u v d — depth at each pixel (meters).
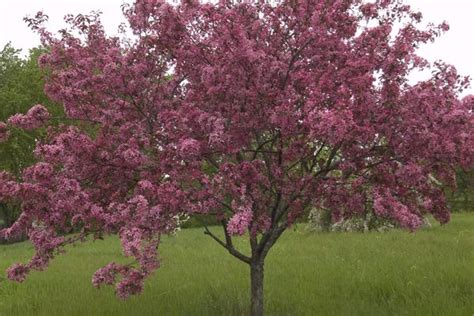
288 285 10.08
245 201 5.71
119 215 5.80
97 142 6.33
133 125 6.55
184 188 6.08
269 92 6.19
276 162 6.62
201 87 6.64
